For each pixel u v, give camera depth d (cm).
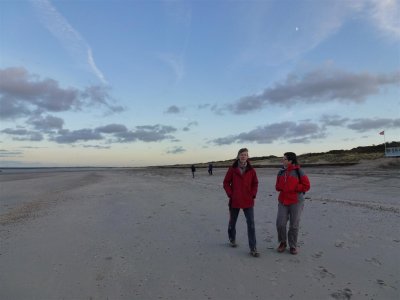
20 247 756
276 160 7706
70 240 805
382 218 903
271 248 686
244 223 932
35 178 4894
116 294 491
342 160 5647
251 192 657
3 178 5153
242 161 660
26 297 489
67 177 5078
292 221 641
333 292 471
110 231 886
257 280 524
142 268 595
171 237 804
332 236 750
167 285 518
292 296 464
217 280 530
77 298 481
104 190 2177
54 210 1309
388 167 3756
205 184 2469
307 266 575
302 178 634
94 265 616
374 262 579
